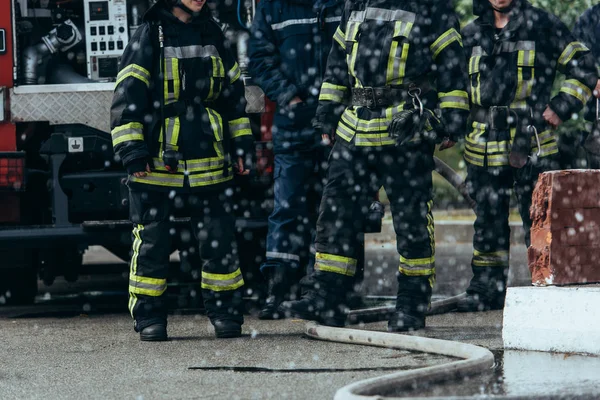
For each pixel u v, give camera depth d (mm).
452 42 8438
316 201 10109
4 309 10906
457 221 19422
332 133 8836
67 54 10914
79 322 9719
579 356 7254
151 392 6336
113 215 10250
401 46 8375
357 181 8648
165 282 8500
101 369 7160
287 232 9898
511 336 7641
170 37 8352
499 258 10305
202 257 8570
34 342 8453
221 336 8453
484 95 10102
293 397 6090
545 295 7523
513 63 10000
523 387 6117
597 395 5957
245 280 10602
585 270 7926
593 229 7965
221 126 8477
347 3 8719
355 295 11172
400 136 8273
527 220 10352
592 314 7305
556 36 10039
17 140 10234
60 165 10062
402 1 8469
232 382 6578
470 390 6023
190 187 8352
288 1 9836
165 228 8453
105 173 10086
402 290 8727
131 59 8281
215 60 8445
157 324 8414
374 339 7887
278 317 9695
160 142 8305
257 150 10141
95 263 15547
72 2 11086
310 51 9797
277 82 9734
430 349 7504
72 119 10188
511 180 10398
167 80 8281
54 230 9938
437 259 15930
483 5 10141
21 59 10562
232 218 8594
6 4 10148
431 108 8523
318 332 8289
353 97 8609
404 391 5980
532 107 10070
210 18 8570
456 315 9781
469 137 10336
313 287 8773
